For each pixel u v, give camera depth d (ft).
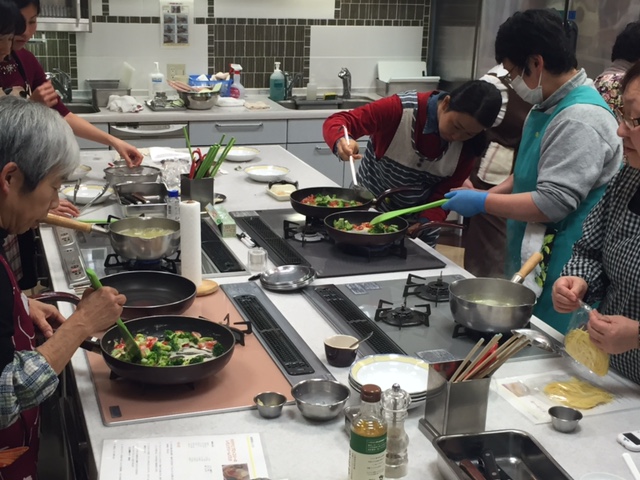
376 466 4.36
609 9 14.70
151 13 16.80
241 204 10.10
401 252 8.30
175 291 6.93
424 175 10.03
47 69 16.44
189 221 6.95
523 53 7.58
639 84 5.09
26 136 4.57
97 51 16.69
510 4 15.89
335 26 18.17
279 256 8.19
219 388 5.52
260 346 6.17
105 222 8.55
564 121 7.45
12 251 9.78
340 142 9.57
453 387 4.87
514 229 8.80
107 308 5.16
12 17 8.27
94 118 14.78
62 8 15.83
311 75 18.45
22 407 4.71
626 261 5.96
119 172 10.52
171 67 17.31
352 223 8.71
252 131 15.94
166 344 5.77
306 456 4.77
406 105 9.63
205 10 17.16
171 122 15.34
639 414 5.41
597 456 4.89
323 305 7.00
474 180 13.57
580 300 5.99
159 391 5.45
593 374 5.98
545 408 5.45
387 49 18.74
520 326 6.26
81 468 6.18
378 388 4.42
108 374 5.68
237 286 7.38
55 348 4.89
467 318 6.28
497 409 5.43
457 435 4.74
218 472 4.55
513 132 12.34
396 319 6.69
